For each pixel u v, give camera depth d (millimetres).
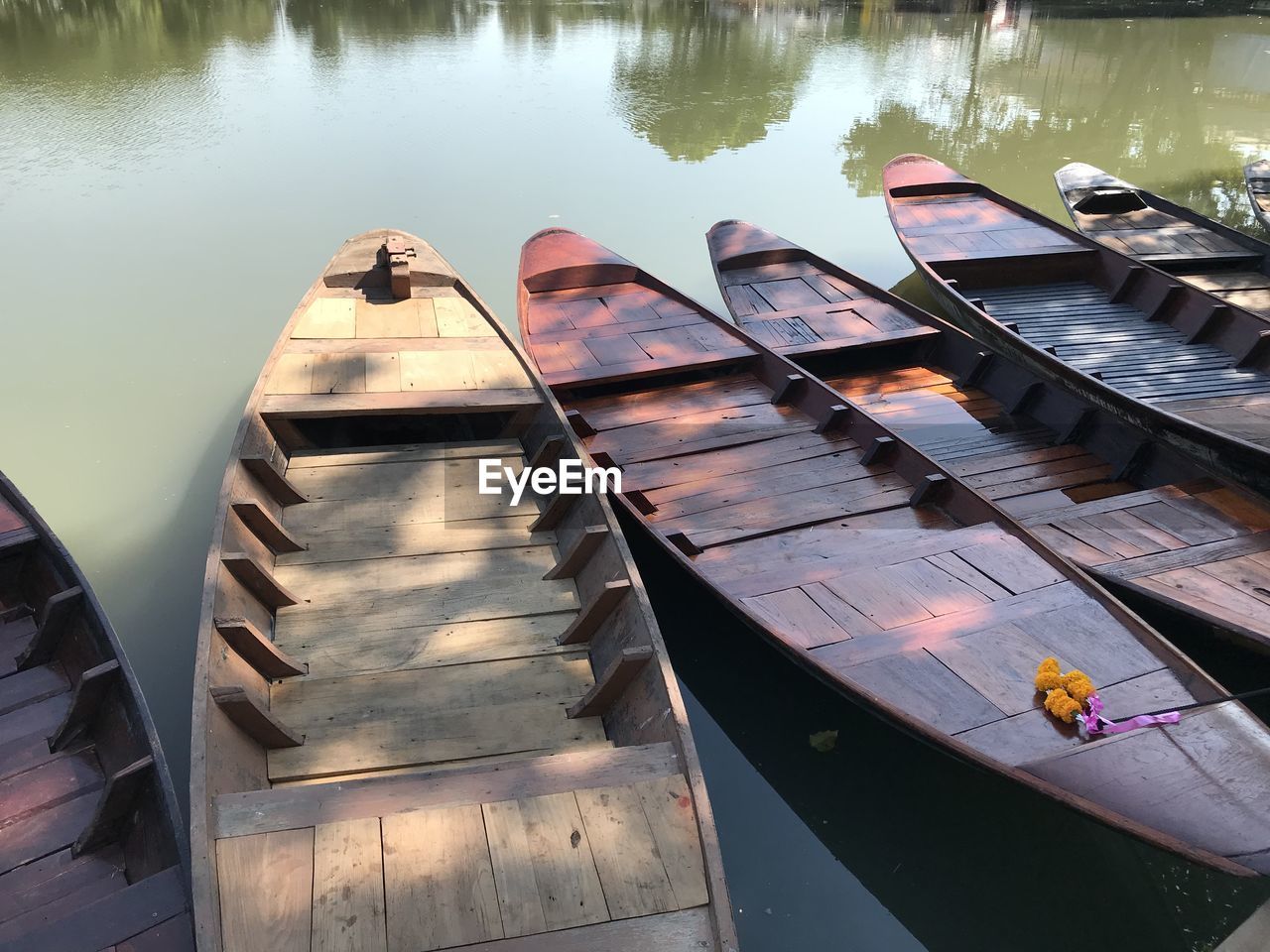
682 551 6715
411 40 24344
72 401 9336
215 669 4852
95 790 4980
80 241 12461
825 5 31734
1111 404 8195
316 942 3760
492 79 20891
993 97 21391
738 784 6191
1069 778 4828
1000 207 12953
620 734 5137
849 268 13023
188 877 4246
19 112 17281
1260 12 30484
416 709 5336
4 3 25531
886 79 22250
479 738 5195
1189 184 16828
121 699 5051
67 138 16109
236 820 4141
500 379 8039
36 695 5473
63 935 4070
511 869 4062
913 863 5734
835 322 10117
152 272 11773
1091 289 11570
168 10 26031
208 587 5215
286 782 4863
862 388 9664
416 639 5809
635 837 4223
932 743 5039
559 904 3959
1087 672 5523
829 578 6328
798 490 7469
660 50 24422
